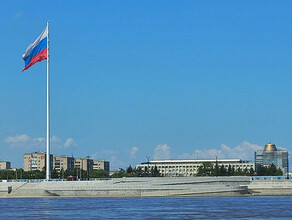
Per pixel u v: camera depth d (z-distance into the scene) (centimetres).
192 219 9269
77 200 16375
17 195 19288
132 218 9538
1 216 10200
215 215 10056
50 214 10600
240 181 19688
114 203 14312
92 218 9600
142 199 16725
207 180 19475
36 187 19462
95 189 19038
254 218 9350
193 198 17225
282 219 9119
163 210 11425
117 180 19425
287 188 19200
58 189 19262
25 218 9706
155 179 19338
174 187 18788
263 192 19225
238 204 13338
